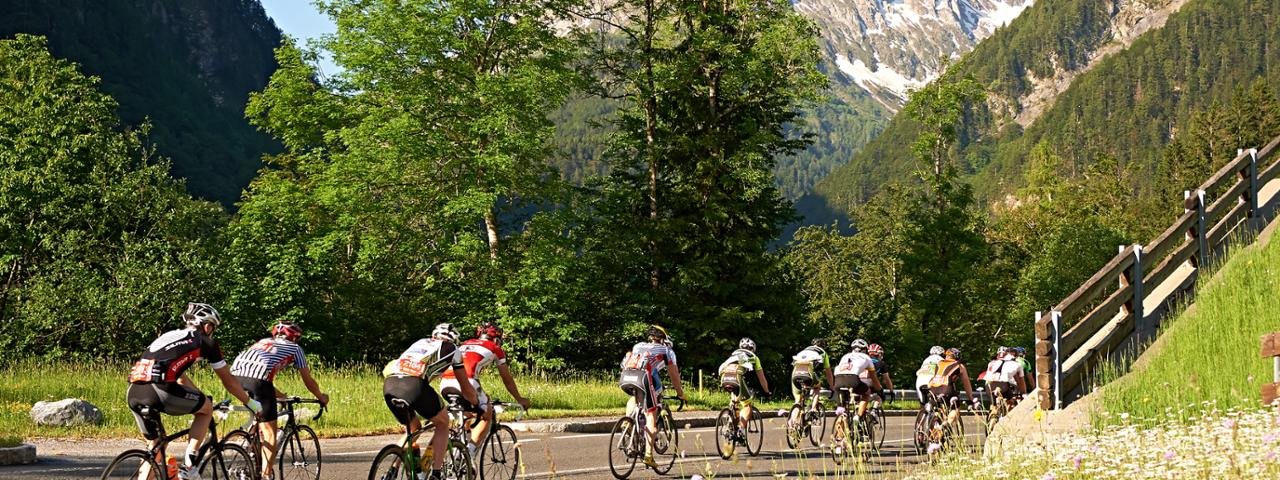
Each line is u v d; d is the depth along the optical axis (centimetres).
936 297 5309
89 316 3872
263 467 1037
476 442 1080
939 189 5334
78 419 1805
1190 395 1182
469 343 1101
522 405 1139
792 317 4600
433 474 973
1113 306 1434
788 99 4594
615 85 4500
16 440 1373
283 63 3922
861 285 7744
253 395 1038
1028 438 1185
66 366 2562
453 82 3853
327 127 3947
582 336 4097
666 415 1371
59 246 4088
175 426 1789
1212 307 1402
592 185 4512
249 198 4109
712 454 1628
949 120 5350
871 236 7662
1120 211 10494
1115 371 1384
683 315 4381
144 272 3875
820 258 8406
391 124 3647
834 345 4853
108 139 4797
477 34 3772
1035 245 8481
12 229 4256
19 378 2284
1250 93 14225
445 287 4166
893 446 1825
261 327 4075
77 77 4934
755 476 1351
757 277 4381
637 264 4466
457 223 3769
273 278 4009
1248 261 1493
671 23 4388
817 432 1694
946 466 1096
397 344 4525
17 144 4472
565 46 4084
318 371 2789
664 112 4616
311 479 1118
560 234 3928
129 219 4503
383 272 4369
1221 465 817
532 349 4028
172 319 3859
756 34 4397
